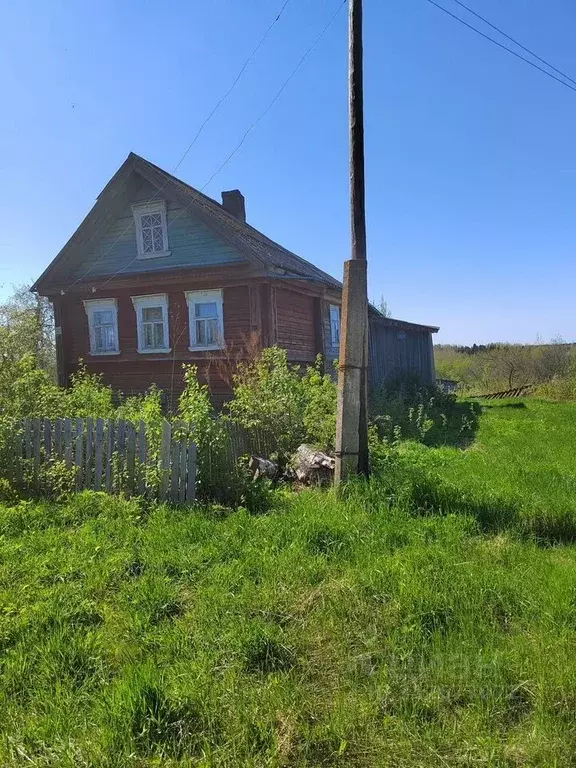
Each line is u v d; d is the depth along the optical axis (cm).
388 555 464
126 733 267
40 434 702
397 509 568
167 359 1527
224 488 644
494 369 3306
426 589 392
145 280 1502
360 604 384
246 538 508
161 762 253
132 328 1586
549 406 1964
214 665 322
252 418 809
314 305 1756
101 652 336
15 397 801
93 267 1667
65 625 362
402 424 1337
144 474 640
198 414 656
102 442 668
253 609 380
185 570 439
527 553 489
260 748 263
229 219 1750
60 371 1691
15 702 295
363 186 681
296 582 418
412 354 2328
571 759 253
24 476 688
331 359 1875
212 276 1410
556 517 569
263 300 1420
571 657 323
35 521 566
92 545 490
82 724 277
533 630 357
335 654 335
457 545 491
